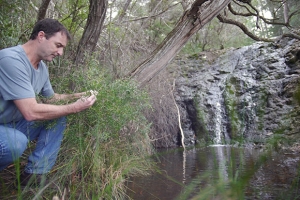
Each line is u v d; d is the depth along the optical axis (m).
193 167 3.54
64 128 2.40
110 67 4.41
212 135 7.60
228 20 5.61
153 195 2.33
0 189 2.22
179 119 6.97
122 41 4.93
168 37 3.85
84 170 2.47
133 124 3.45
